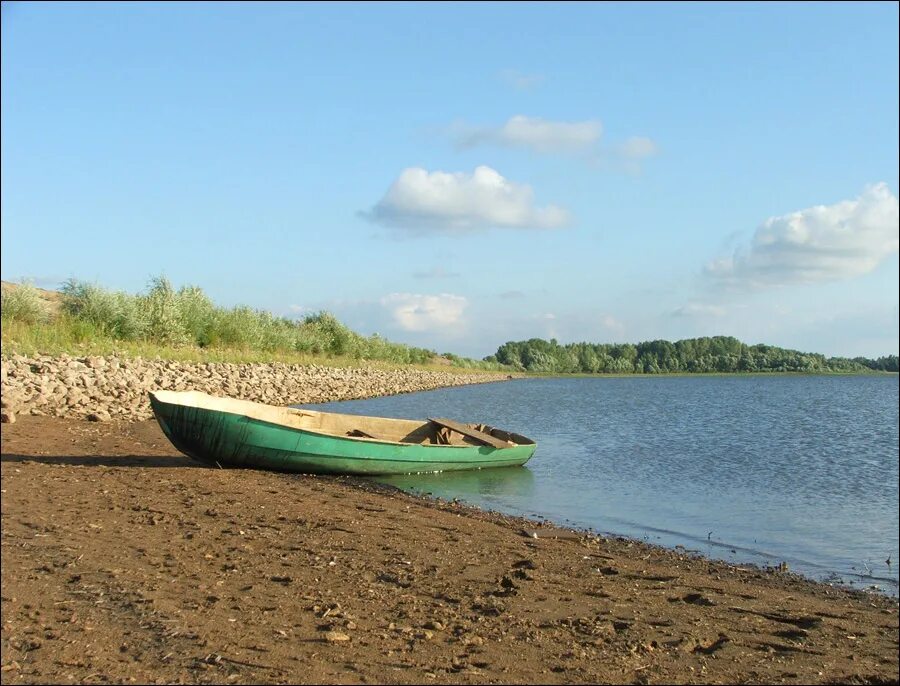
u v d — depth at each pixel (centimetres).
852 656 614
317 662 521
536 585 759
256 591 678
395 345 7075
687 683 529
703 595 775
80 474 1223
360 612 635
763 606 759
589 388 7200
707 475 1806
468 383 7025
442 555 862
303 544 869
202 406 1413
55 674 488
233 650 536
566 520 1221
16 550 779
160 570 730
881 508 1422
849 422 3469
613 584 796
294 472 1416
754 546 1106
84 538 838
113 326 3036
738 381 10244
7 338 2500
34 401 1853
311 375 3772
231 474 1323
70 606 618
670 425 3147
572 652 573
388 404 3500
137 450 1492
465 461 1652
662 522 1251
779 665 580
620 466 1898
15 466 1254
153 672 495
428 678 504
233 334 3894
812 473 1894
